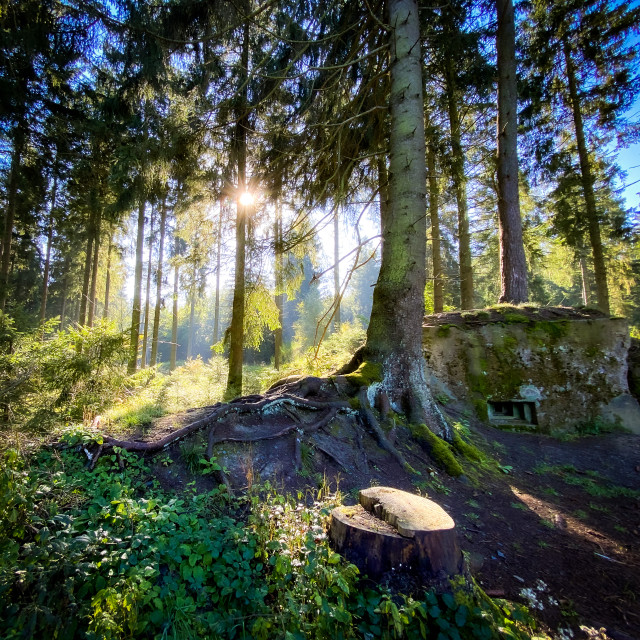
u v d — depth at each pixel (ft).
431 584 7.25
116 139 32.09
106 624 5.78
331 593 7.01
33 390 16.97
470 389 22.93
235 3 20.20
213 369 37.29
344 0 21.59
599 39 35.45
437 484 13.75
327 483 11.81
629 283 63.46
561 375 22.41
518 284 29.35
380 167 27.35
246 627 6.60
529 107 36.50
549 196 43.32
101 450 10.84
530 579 9.55
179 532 7.93
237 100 23.99
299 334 88.74
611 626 8.09
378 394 16.70
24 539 7.48
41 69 31.01
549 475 16.63
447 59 28.37
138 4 18.93
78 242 50.01
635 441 19.66
